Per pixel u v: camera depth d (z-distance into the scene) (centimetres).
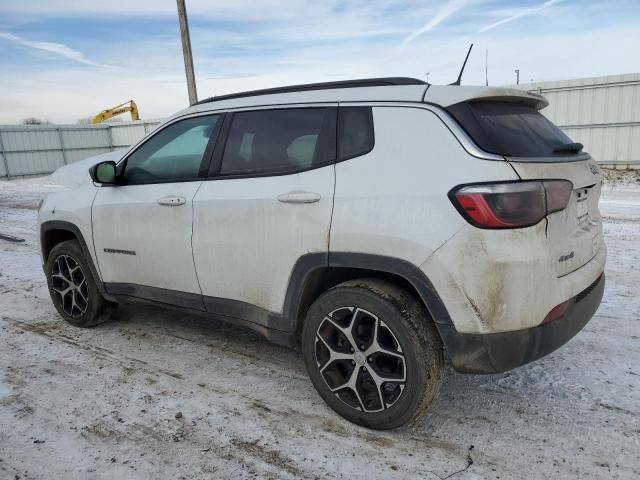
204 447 266
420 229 245
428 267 244
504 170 233
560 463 247
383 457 255
